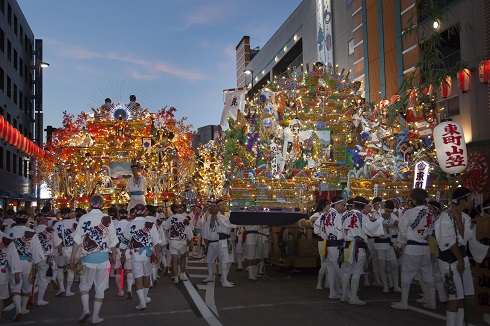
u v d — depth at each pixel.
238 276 13.48
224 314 8.14
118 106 20.48
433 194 14.91
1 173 35.62
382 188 14.94
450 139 11.38
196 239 20.95
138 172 16.44
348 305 8.76
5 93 37.00
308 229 13.53
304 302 9.10
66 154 19.20
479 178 20.03
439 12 9.55
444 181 15.04
